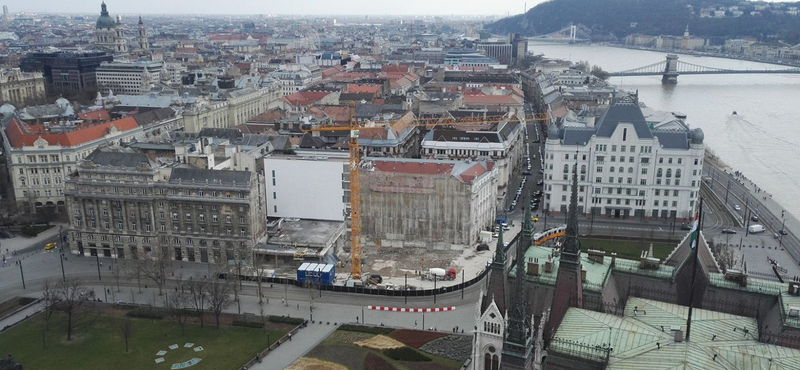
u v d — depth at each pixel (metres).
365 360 179.38
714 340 111.31
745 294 137.50
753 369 98.88
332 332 197.12
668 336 110.19
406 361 178.88
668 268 148.00
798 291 132.25
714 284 141.12
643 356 103.69
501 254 132.12
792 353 104.19
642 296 146.25
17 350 185.50
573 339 112.06
